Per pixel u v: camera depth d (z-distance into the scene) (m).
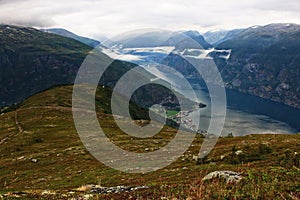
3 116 195.50
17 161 97.88
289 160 42.62
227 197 20.83
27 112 195.12
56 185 63.31
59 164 87.06
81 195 31.84
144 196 26.52
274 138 93.81
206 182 25.97
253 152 61.91
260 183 23.03
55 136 142.50
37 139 136.75
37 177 76.25
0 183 75.81
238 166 48.19
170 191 25.69
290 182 22.83
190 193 22.92
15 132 157.62
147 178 52.78
